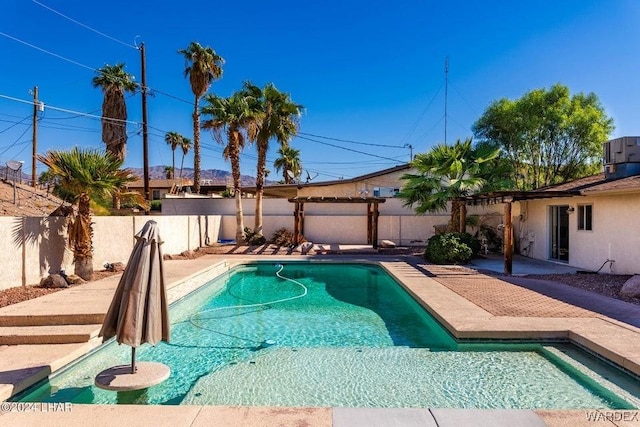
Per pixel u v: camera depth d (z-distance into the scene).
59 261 11.18
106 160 11.21
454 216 17.66
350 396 5.33
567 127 23.11
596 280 11.41
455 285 11.05
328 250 20.16
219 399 5.29
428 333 8.12
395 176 26.31
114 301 5.41
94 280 11.30
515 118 24.11
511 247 12.98
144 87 24.03
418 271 13.75
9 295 9.00
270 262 17.33
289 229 23.83
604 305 8.56
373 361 6.55
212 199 25.38
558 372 5.98
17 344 6.56
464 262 15.66
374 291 12.46
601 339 6.35
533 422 3.94
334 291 12.48
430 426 3.88
